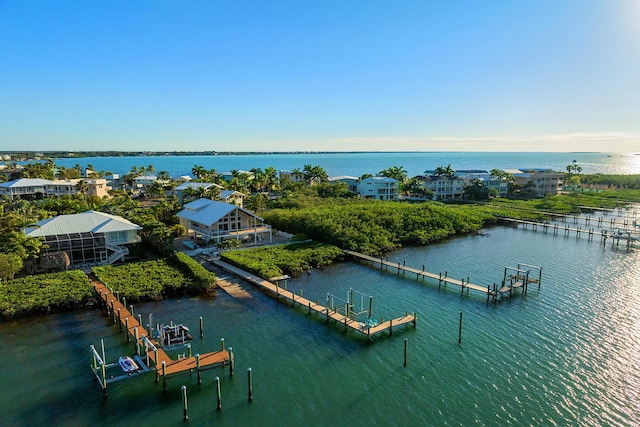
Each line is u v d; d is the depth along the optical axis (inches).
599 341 1649.9
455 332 1737.2
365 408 1259.8
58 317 1834.4
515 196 6259.8
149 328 1717.5
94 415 1217.4
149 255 2721.5
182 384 1366.9
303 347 1614.2
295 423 1196.5
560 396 1306.6
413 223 3617.1
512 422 1193.4
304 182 6279.5
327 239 3125.0
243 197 4448.8
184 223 3383.4
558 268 2652.6
